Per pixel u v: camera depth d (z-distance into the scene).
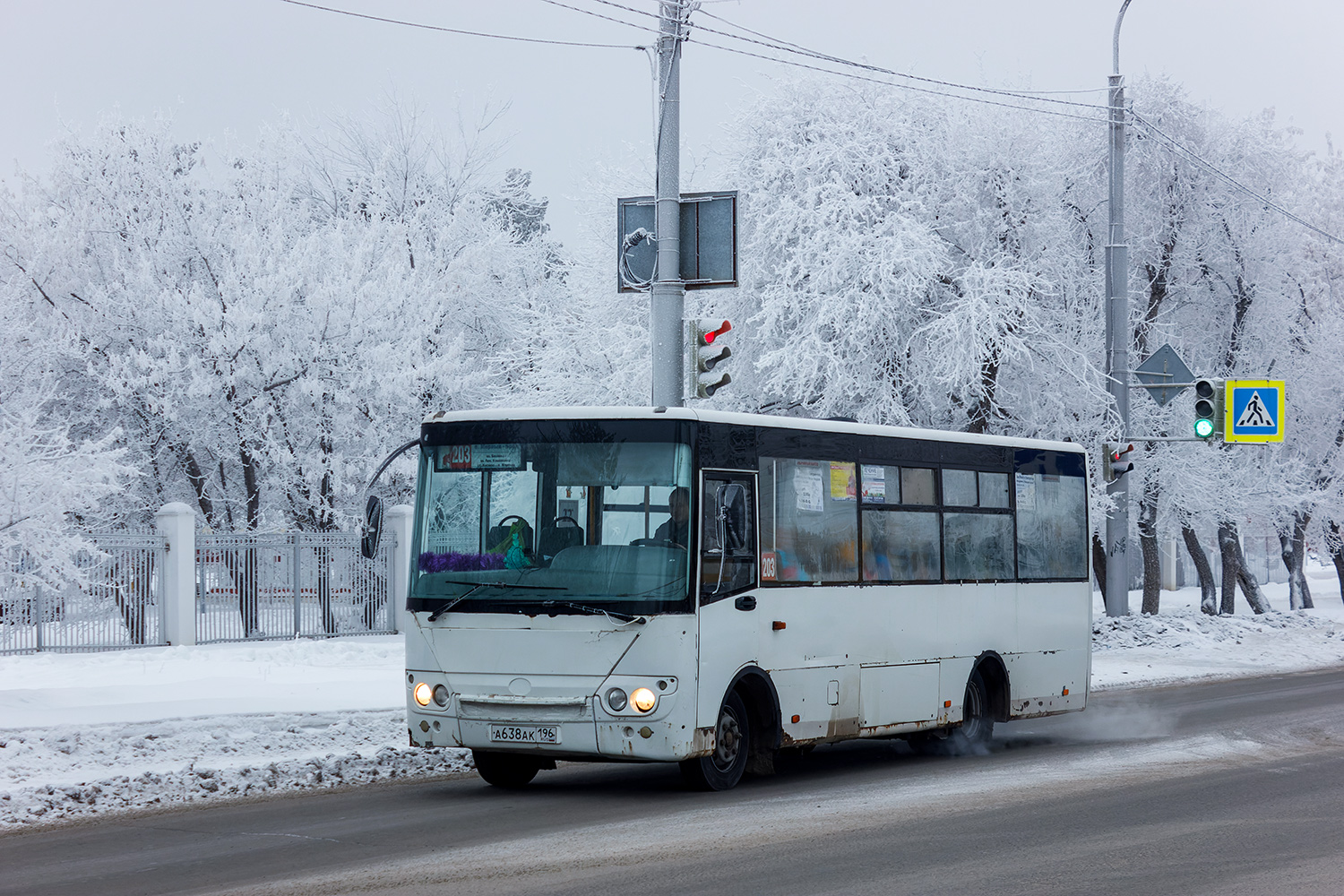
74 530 25.77
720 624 11.98
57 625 25.97
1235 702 21.08
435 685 11.98
